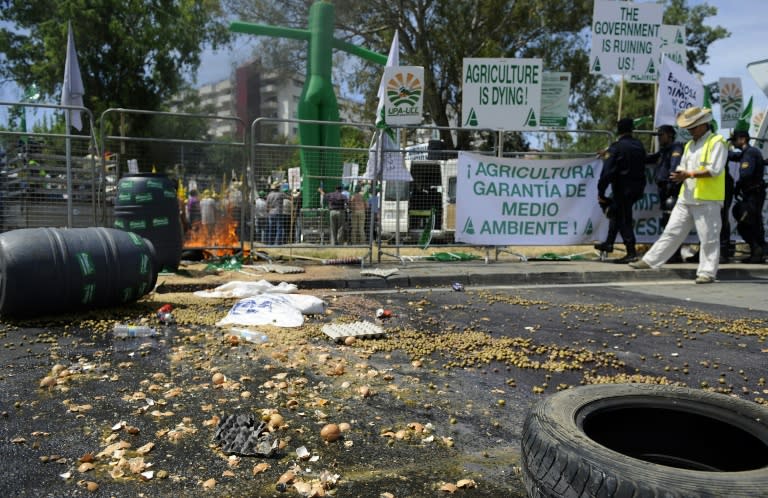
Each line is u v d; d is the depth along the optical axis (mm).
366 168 11570
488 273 9633
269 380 4332
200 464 3039
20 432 3357
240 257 10438
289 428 3504
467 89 10781
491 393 4273
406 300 7844
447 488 2861
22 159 10492
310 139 16906
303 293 8203
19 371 4434
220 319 6246
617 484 2176
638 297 8320
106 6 26891
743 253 13047
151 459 3072
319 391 4168
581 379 4637
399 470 3064
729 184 11570
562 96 12070
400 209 11438
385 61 17828
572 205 11289
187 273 9133
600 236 11430
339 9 27156
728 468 2697
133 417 3602
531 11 27016
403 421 3703
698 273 9695
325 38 16719
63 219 10836
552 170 11156
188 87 30406
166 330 5773
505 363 5035
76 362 4691
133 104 28203
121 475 2893
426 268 10211
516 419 3807
